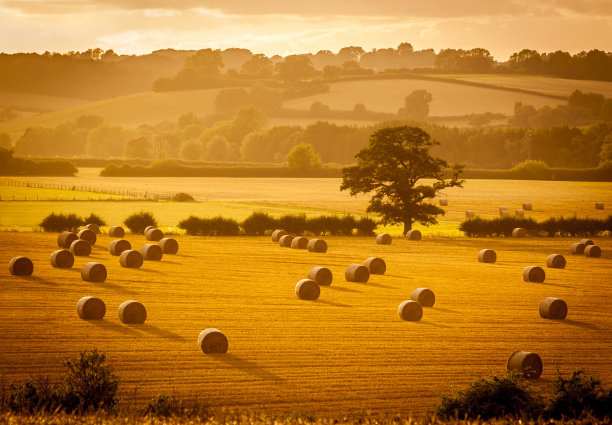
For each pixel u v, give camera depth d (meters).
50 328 48.00
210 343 43.66
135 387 36.97
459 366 42.94
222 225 111.25
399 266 84.94
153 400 31.92
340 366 42.06
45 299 57.22
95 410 30.41
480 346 47.78
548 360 45.03
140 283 66.12
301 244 98.31
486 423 27.95
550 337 51.09
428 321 55.03
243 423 27.42
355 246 103.50
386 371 41.41
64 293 59.91
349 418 30.59
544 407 30.33
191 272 74.06
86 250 81.88
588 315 59.06
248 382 38.66
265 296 62.59
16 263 67.06
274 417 28.98
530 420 28.12
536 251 103.50
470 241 114.06
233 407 34.75
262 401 35.91
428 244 108.62
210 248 94.94
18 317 50.72
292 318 54.16
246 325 51.34
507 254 99.25
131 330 48.50
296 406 35.34
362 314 56.50
